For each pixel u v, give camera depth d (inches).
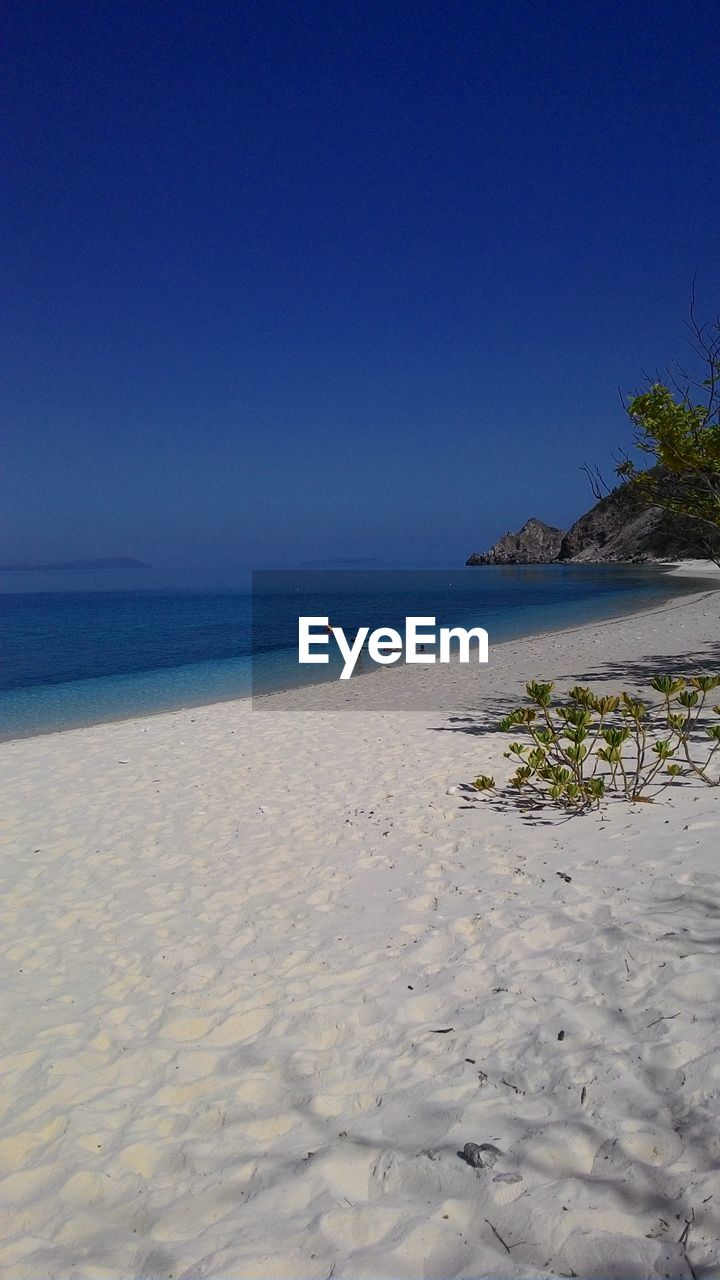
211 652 929.5
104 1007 161.5
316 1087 125.5
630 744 323.0
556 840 222.1
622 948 147.5
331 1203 96.9
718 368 399.2
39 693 655.1
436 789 294.2
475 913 179.9
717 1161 90.3
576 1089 109.8
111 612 1593.3
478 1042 128.3
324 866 227.9
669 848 198.4
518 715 284.4
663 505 449.1
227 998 159.3
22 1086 137.0
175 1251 93.7
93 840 268.5
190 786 329.4
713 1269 76.0
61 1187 110.0
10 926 205.2
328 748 384.2
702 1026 117.2
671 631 824.9
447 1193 94.6
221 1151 113.3
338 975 162.1
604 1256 80.8
